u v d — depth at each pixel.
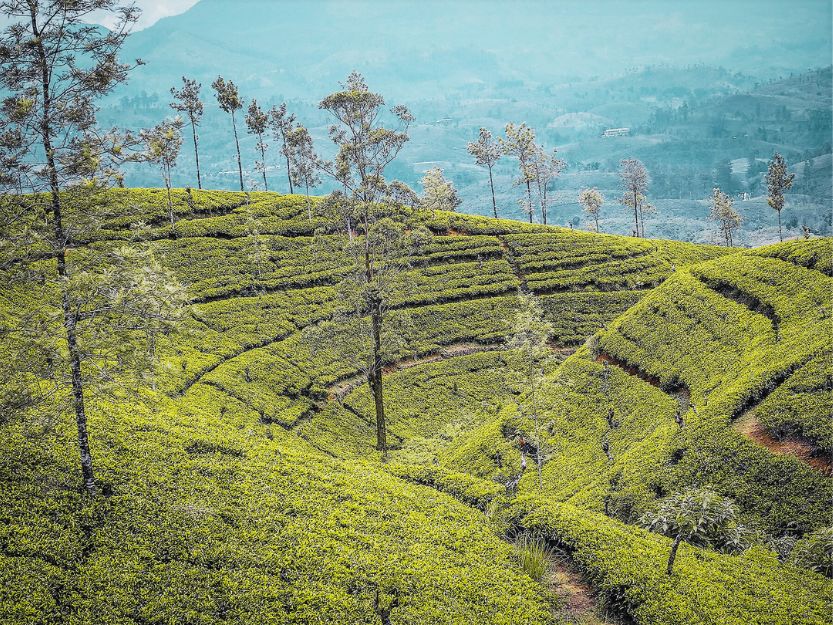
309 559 25.95
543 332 43.94
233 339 66.44
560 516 31.33
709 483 35.81
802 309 47.84
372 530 28.73
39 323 24.08
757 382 41.16
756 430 38.31
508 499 33.66
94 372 27.11
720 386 44.66
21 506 25.53
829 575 27.98
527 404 49.22
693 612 24.36
